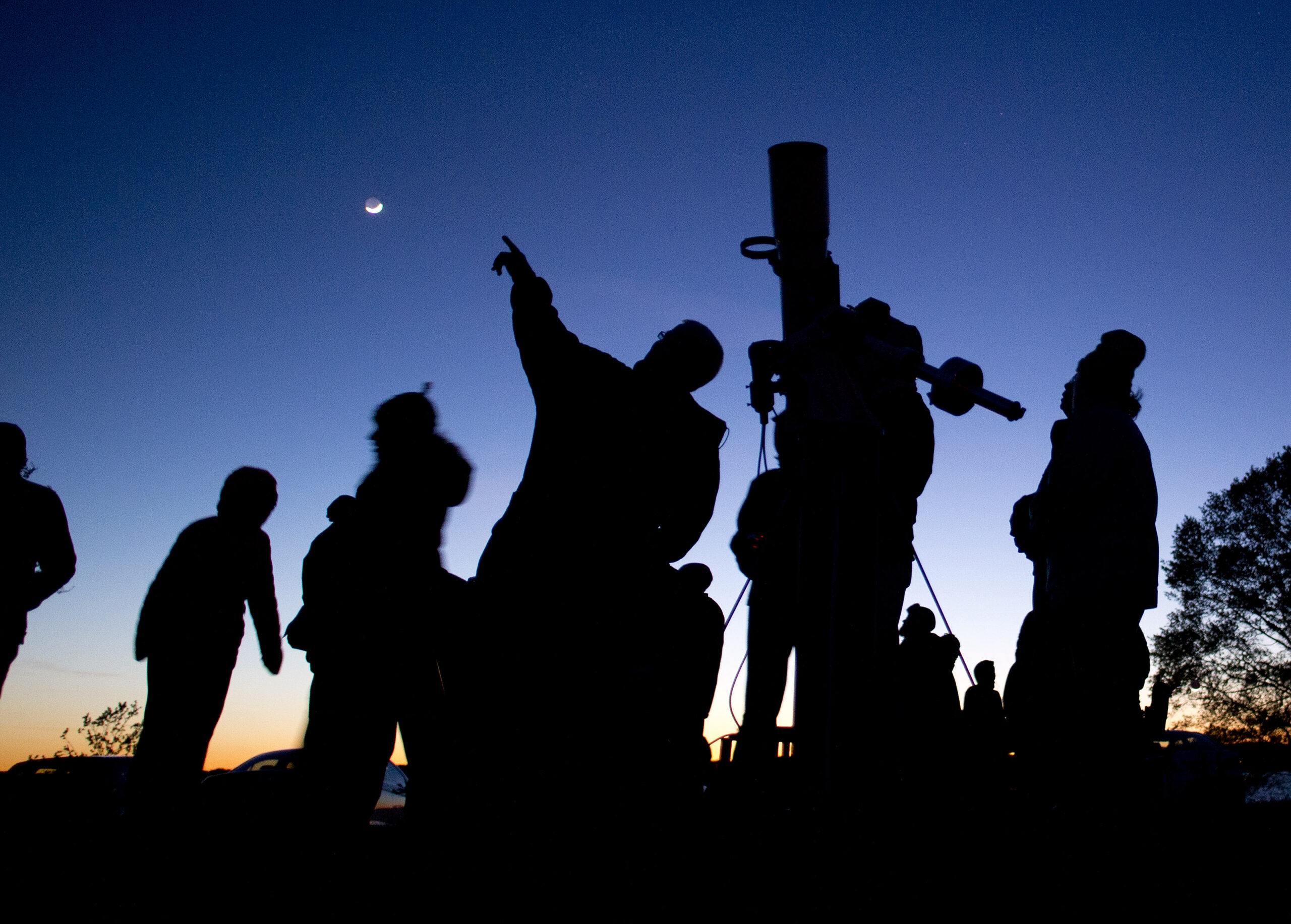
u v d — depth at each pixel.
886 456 4.10
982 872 1.90
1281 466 27.47
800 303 4.50
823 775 3.82
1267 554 27.19
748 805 3.31
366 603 2.77
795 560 4.12
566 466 2.48
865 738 3.84
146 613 4.01
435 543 2.89
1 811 3.49
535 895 1.72
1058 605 3.29
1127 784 3.06
